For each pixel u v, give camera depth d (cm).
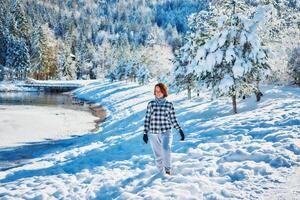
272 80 3344
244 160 766
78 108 4400
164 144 730
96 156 1189
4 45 10069
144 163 940
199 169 742
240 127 1205
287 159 716
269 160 735
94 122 3048
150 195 605
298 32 2489
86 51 14125
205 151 904
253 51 1902
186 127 1661
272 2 2133
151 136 746
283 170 672
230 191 601
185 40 3447
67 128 2666
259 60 1909
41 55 10562
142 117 2562
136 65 8656
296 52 3100
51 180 899
